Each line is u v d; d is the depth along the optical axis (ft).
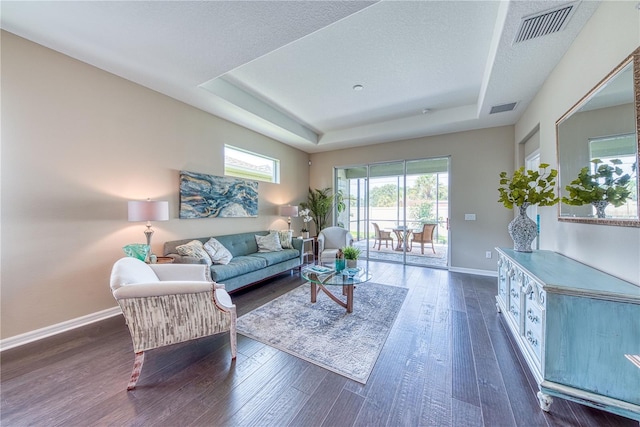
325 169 20.07
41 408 4.74
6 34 6.92
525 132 11.74
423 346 6.92
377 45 8.47
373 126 16.08
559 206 7.72
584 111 6.27
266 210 16.51
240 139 14.51
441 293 11.21
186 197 11.46
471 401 4.97
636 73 4.54
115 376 5.68
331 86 11.35
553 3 5.70
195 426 4.38
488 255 14.37
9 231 6.98
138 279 6.00
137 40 7.26
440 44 8.39
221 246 11.72
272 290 11.76
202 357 6.42
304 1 5.77
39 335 7.38
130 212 8.52
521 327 6.23
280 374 5.78
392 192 17.67
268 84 11.25
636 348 4.21
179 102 11.37
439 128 14.66
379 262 17.54
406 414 4.66
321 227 19.90
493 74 8.63
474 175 14.73
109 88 9.01
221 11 6.11
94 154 8.65
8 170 6.98
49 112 7.67
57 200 7.83
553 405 4.86
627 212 4.84
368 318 8.69
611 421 4.47
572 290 4.58
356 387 5.37
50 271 7.67
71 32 6.93
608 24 5.43
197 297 5.98
